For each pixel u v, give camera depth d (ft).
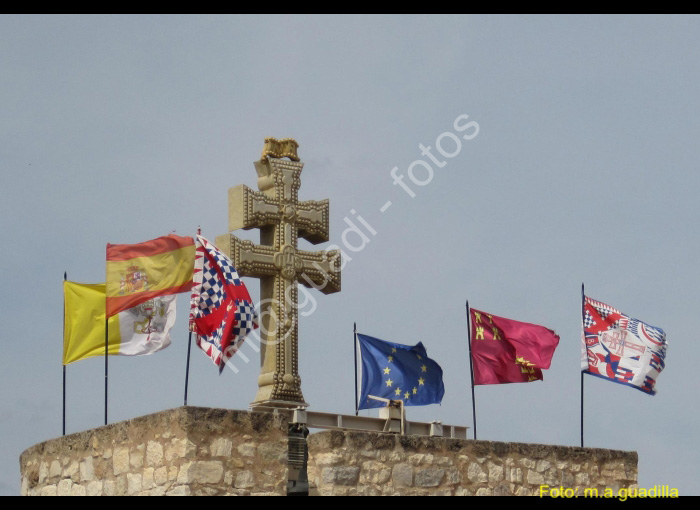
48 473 212.43
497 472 213.46
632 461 228.84
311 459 199.93
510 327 233.96
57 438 211.41
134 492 195.21
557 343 237.04
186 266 217.56
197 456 189.47
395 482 202.80
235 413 193.67
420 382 226.58
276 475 195.42
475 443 212.43
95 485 202.28
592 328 239.71
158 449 192.85
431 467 206.80
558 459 220.64
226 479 191.01
